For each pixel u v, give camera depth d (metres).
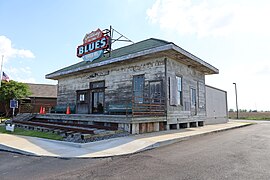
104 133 9.23
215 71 17.73
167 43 11.60
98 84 16.91
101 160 5.91
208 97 20.38
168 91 12.82
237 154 6.33
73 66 20.19
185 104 14.74
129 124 10.29
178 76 14.21
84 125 12.12
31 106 25.66
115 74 15.58
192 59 13.70
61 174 4.73
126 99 14.58
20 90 29.02
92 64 16.00
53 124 13.48
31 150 7.14
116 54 15.73
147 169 4.92
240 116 47.84
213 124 19.88
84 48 18.05
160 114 12.12
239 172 4.61
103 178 4.38
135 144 7.66
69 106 18.05
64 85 20.36
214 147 7.48
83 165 5.44
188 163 5.36
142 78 13.88
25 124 14.57
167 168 4.96
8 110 29.48
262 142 8.65
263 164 5.22
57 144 8.18
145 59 13.76
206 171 4.70
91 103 17.16
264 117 43.16
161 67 12.95
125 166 5.23
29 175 4.74
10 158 6.43
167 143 8.30
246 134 11.71
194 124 16.23
